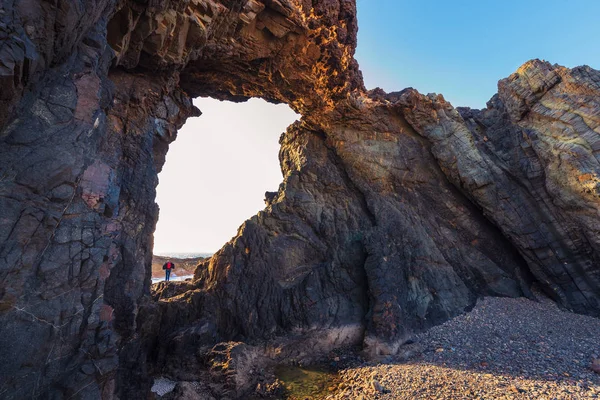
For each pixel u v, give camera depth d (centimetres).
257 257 1756
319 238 1948
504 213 1938
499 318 1647
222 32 1452
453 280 1838
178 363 1305
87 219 701
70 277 646
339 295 1727
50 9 559
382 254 1753
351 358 1454
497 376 1132
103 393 715
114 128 1133
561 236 1812
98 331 720
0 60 456
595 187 1609
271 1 1470
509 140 2139
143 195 1201
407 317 1591
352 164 2136
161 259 4166
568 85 1900
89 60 739
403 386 1107
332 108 2112
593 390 1004
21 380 535
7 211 526
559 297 1802
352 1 1967
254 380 1261
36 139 588
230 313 1592
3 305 512
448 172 2084
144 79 1297
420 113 2152
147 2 1034
